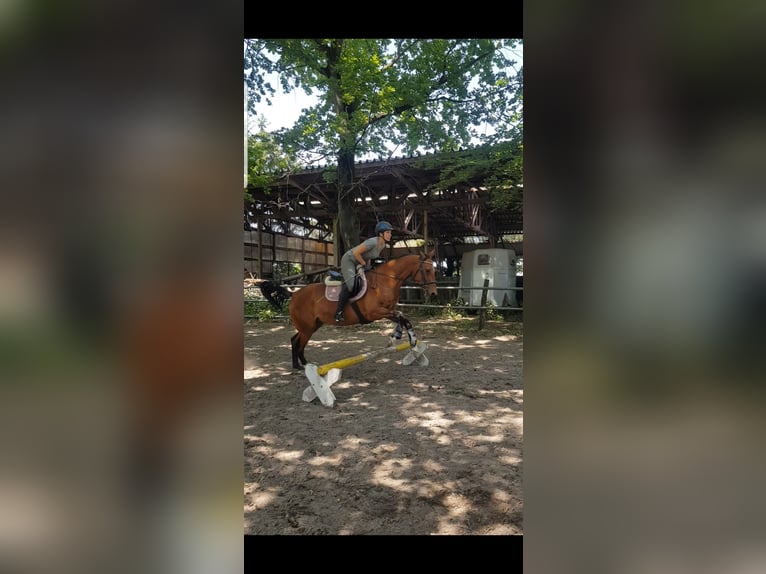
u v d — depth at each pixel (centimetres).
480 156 920
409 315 1126
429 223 1434
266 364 607
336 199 1252
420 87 891
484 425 367
